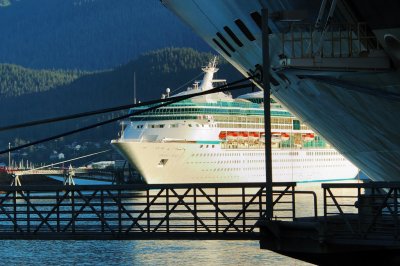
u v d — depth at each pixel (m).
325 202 41.41
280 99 58.28
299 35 43.88
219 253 95.69
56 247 105.38
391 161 49.34
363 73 41.66
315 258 42.78
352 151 53.38
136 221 47.62
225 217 46.50
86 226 51.41
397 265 43.94
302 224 41.16
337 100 47.12
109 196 48.00
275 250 42.41
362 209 44.19
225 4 49.78
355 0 39.16
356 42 41.84
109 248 103.31
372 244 40.09
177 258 93.50
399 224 43.25
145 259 93.31
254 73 55.44
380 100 43.62
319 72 41.84
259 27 47.88
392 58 40.78
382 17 39.19
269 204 42.53
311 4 42.00
